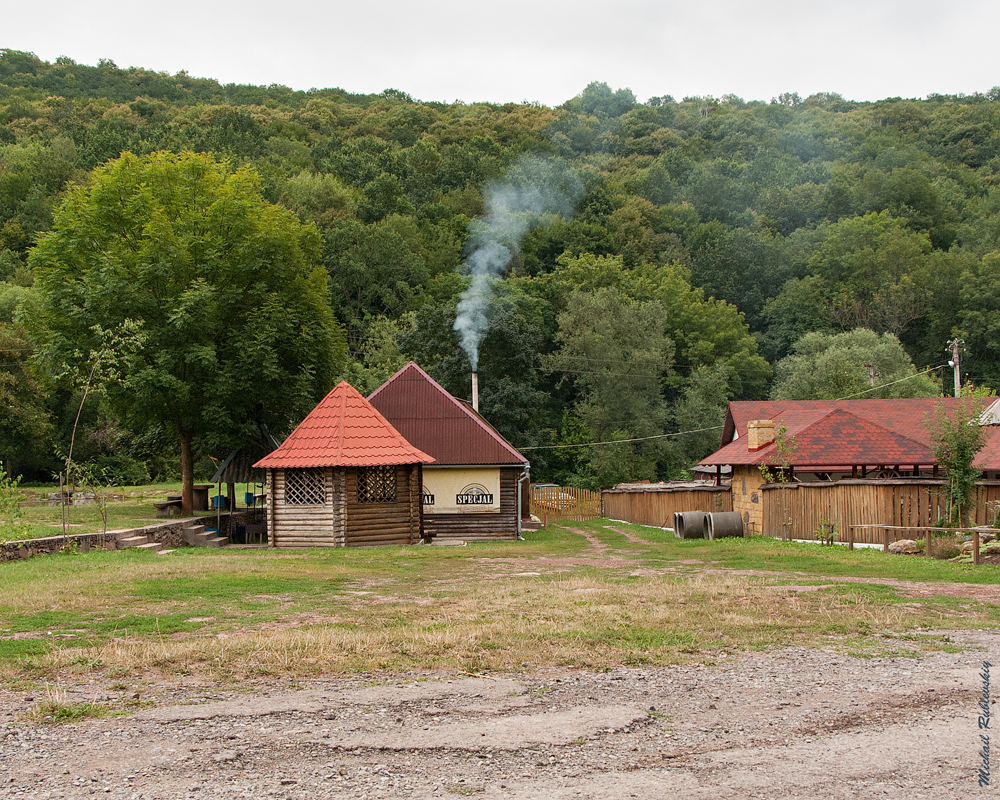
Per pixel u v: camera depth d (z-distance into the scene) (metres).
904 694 7.70
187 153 31.11
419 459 24.67
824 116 139.88
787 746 6.31
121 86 159.12
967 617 11.54
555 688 7.91
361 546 24.25
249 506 34.00
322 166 108.31
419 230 92.25
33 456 53.66
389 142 124.88
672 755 6.12
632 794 5.40
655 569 17.84
